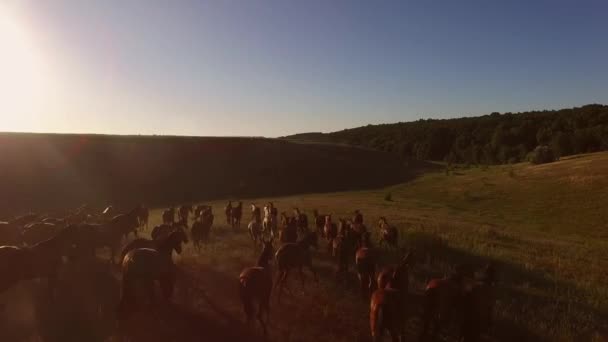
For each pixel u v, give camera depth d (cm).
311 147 10656
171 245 1313
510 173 6862
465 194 5941
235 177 7800
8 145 6812
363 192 7044
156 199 6047
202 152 8631
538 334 1011
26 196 5366
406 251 1855
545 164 7419
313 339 939
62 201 5334
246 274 955
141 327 988
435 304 905
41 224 1645
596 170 5812
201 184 7194
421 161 11806
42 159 6650
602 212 4234
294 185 7775
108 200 5625
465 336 922
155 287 1275
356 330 1000
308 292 1255
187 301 1155
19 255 1093
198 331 975
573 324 1083
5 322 1019
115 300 1152
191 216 3597
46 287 1267
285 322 1035
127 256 1043
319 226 2288
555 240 2942
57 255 1188
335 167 9156
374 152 11550
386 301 816
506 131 12062
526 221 4231
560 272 1744
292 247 1249
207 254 1680
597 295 1407
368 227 2641
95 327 998
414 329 1012
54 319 1037
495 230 3011
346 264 1431
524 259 1939
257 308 1114
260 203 4941
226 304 1144
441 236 2275
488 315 946
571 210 4478
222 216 3409
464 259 1809
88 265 1464
